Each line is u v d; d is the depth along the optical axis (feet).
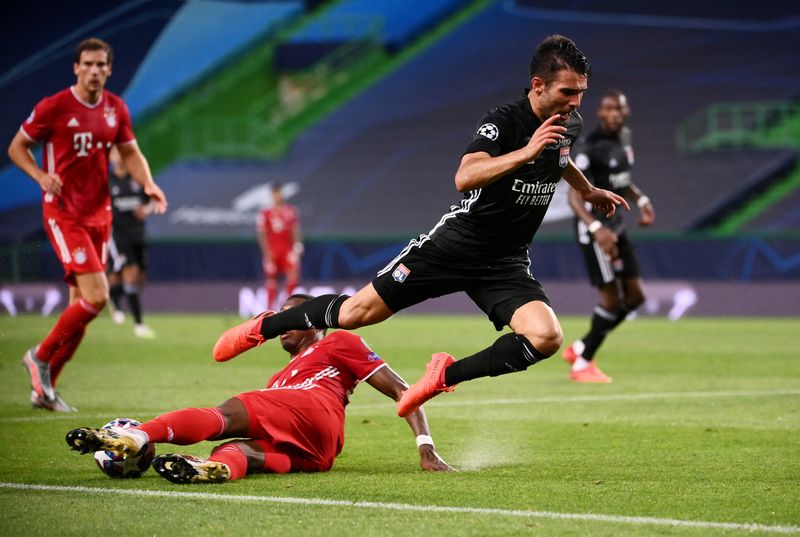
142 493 52.47
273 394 58.34
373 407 91.04
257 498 51.08
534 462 63.26
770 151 275.59
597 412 87.66
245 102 317.83
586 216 107.24
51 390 86.74
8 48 315.78
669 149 280.10
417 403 59.36
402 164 293.64
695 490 53.72
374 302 61.11
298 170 296.92
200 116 316.19
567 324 199.82
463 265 59.82
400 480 56.39
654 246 230.68
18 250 260.01
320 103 312.91
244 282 253.44
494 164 53.36
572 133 59.93
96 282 86.33
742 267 227.40
